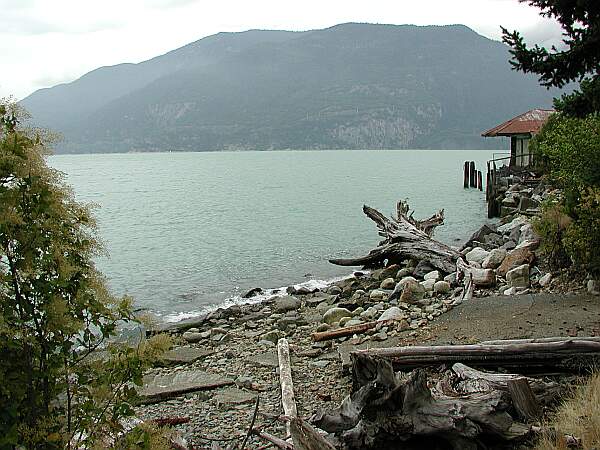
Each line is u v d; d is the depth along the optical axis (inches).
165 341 140.4
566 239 464.4
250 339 494.9
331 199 1808.6
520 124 1481.3
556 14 402.6
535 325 378.0
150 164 5083.7
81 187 2453.2
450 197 1788.9
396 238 749.9
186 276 825.5
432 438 225.0
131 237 1165.1
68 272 124.6
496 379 272.1
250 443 286.7
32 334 124.8
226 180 2790.4
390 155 7126.0
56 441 127.2
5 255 123.6
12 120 131.0
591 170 487.5
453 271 648.4
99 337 144.3
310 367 397.7
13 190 122.4
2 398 121.7
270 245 1053.8
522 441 229.1
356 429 224.2
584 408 243.9
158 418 319.3
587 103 412.8
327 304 620.1
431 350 325.4
